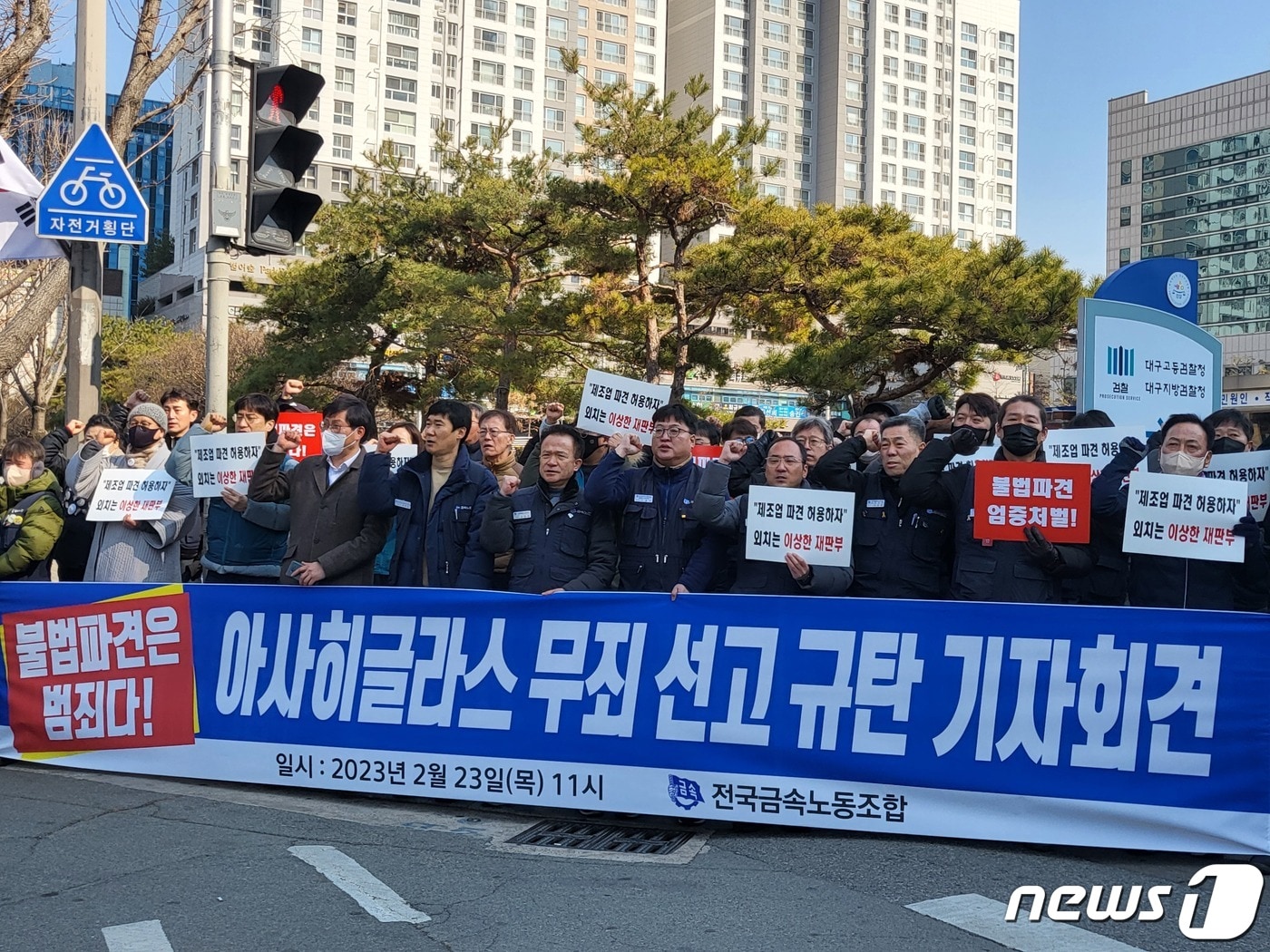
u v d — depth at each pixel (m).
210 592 6.20
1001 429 5.66
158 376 47.00
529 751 5.53
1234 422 6.42
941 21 97.88
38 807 5.61
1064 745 4.91
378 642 5.86
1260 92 85.44
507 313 24.66
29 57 11.37
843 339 22.16
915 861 4.80
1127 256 95.38
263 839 5.09
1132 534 5.16
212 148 7.89
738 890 4.45
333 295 27.06
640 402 6.46
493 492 6.18
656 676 5.40
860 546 5.91
